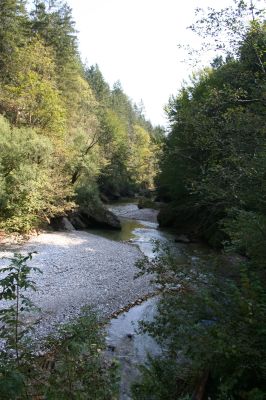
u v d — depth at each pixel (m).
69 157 27.69
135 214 39.28
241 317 4.61
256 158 6.87
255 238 6.12
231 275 6.44
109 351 8.78
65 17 39.88
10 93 27.14
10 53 30.08
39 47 29.86
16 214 21.20
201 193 8.70
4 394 3.09
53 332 9.11
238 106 8.88
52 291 12.61
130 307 12.39
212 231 22.73
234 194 7.39
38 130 26.34
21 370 3.85
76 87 42.22
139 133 85.62
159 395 4.90
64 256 17.66
